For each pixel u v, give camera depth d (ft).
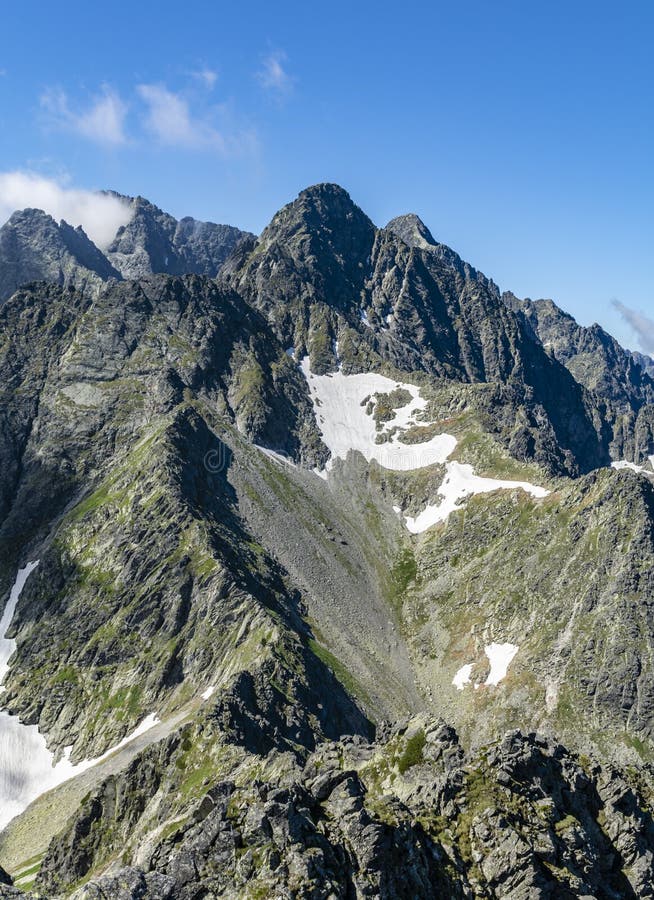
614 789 214.28
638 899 194.80
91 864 345.10
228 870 161.68
